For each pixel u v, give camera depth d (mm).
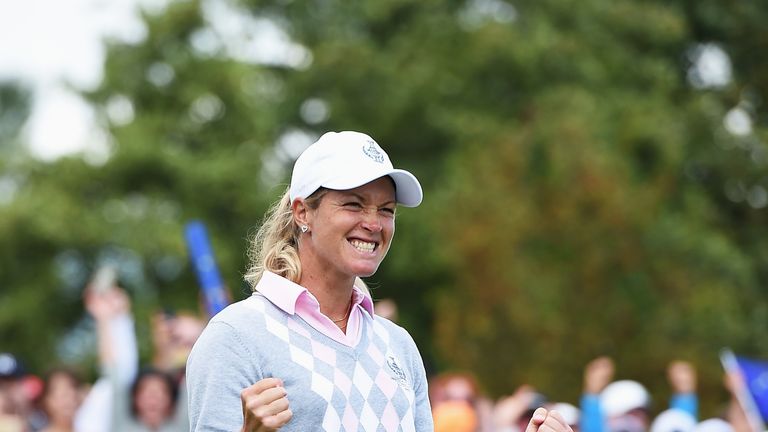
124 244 47406
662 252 41906
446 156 51062
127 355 14609
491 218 39312
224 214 49719
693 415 18969
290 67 55156
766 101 54000
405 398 7113
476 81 52281
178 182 48781
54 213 47469
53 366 16141
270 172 51656
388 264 49969
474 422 15758
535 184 40781
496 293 37031
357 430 6863
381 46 55156
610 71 52625
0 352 48719
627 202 39219
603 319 36562
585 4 54156
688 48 57219
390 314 14469
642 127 48188
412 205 7277
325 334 7012
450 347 37406
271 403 6387
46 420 17109
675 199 49281
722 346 38500
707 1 55906
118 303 14734
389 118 52219
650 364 35812
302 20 56094
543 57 51281
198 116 51250
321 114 54000
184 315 16000
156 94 51094
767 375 18188
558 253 38312
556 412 7160
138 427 14242
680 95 55375
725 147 52000
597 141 43969
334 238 7059
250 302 7008
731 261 46781
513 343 36031
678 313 37844
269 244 7391
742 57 55875
